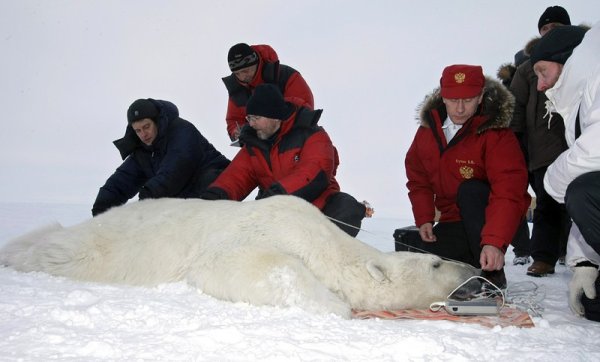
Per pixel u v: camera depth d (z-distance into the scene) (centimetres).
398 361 274
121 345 282
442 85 485
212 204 464
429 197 539
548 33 411
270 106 525
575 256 396
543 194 599
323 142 544
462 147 500
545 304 447
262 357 271
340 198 563
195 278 399
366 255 425
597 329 347
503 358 283
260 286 368
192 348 282
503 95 484
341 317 353
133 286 433
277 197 446
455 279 422
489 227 461
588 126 353
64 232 486
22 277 447
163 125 602
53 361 263
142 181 645
